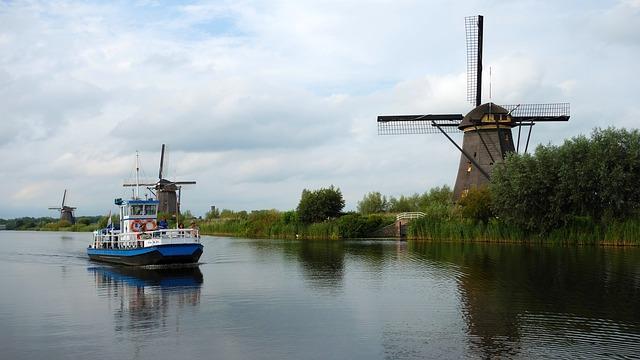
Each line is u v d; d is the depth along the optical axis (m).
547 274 38.97
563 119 82.62
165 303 30.48
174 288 36.00
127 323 25.59
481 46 84.81
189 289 35.44
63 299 32.34
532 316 25.86
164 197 117.94
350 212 108.81
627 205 62.06
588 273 39.09
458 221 79.94
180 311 28.20
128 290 35.50
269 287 35.81
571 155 64.50
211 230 126.75
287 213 110.19
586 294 31.20
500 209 70.81
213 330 24.02
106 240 56.78
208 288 35.75
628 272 39.31
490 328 23.73
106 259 55.75
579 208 65.44
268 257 57.97
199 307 29.20
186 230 49.06
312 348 21.11
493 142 81.62
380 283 36.88
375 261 51.38
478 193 76.19
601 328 23.53
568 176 63.44
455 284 35.72
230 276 41.81
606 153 62.28
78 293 34.53
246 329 24.09
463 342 21.61
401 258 53.59
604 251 55.44
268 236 110.50
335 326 24.47
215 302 30.56
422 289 34.00
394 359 19.61
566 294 31.27
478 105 85.06
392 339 22.17
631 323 24.38
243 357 20.16
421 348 20.89
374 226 99.81
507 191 68.56
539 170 65.62
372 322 25.16
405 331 23.42
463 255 54.69
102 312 28.28
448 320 25.33
